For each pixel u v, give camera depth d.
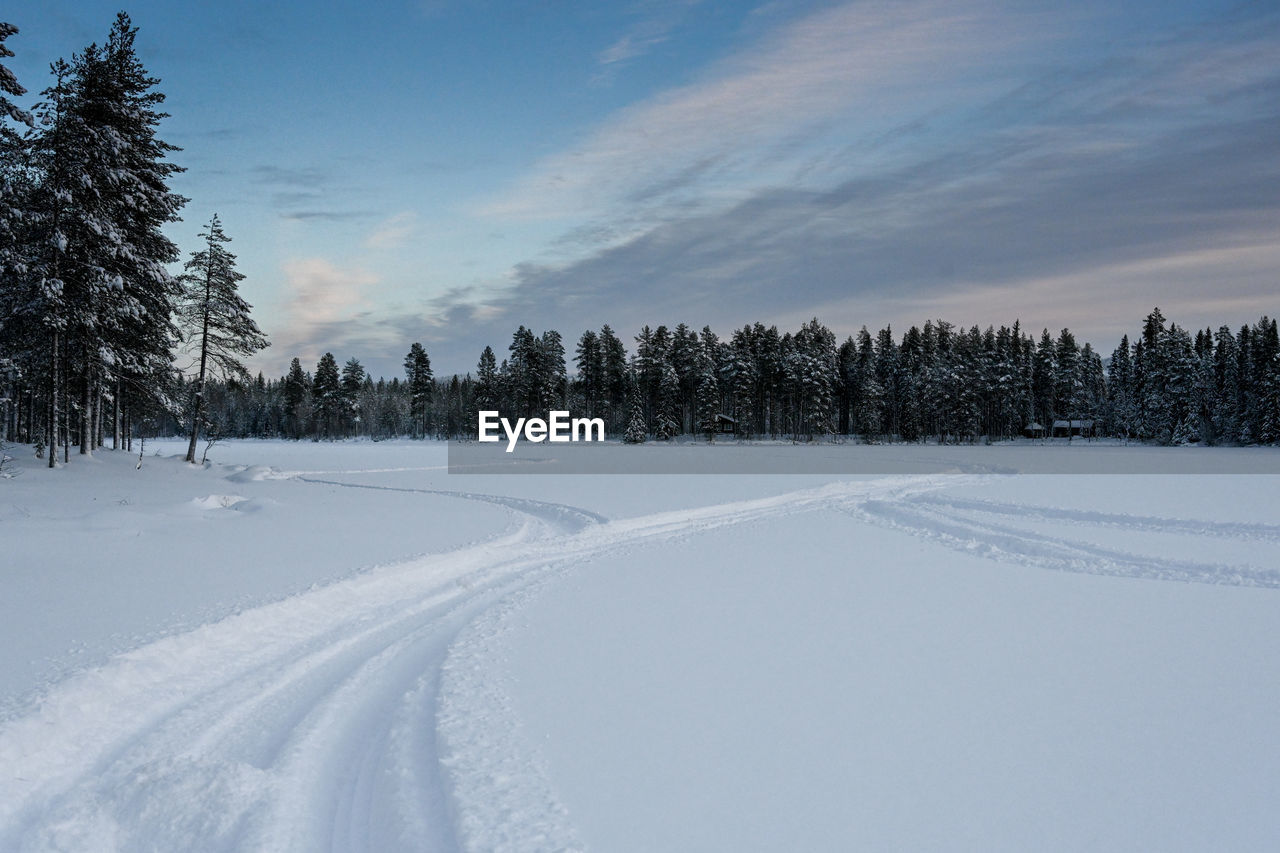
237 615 8.54
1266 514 18.78
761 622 9.29
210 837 4.35
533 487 28.89
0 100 21.39
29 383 27.70
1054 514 19.53
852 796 4.88
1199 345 101.62
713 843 4.28
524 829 4.39
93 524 15.18
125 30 30.83
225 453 64.50
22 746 5.33
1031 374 104.50
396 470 40.00
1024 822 4.55
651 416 98.62
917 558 13.76
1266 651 8.10
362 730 6.01
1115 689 6.94
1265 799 4.86
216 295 35.88
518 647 8.17
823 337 100.12
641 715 6.25
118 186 27.78
